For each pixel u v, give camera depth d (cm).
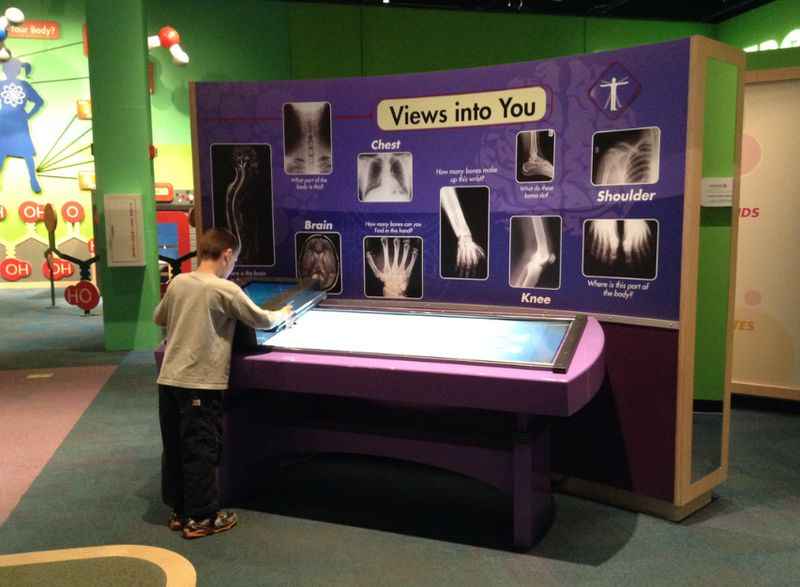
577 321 318
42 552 286
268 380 302
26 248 1200
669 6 1212
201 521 311
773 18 1132
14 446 431
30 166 1177
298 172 390
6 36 1052
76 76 1167
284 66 1176
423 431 320
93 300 922
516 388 260
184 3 1131
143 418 487
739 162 331
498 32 1224
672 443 317
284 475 381
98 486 369
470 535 310
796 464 391
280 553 294
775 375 490
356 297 391
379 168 375
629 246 319
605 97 317
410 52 1206
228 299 299
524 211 346
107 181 703
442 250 369
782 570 278
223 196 402
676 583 268
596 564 283
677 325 308
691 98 293
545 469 312
